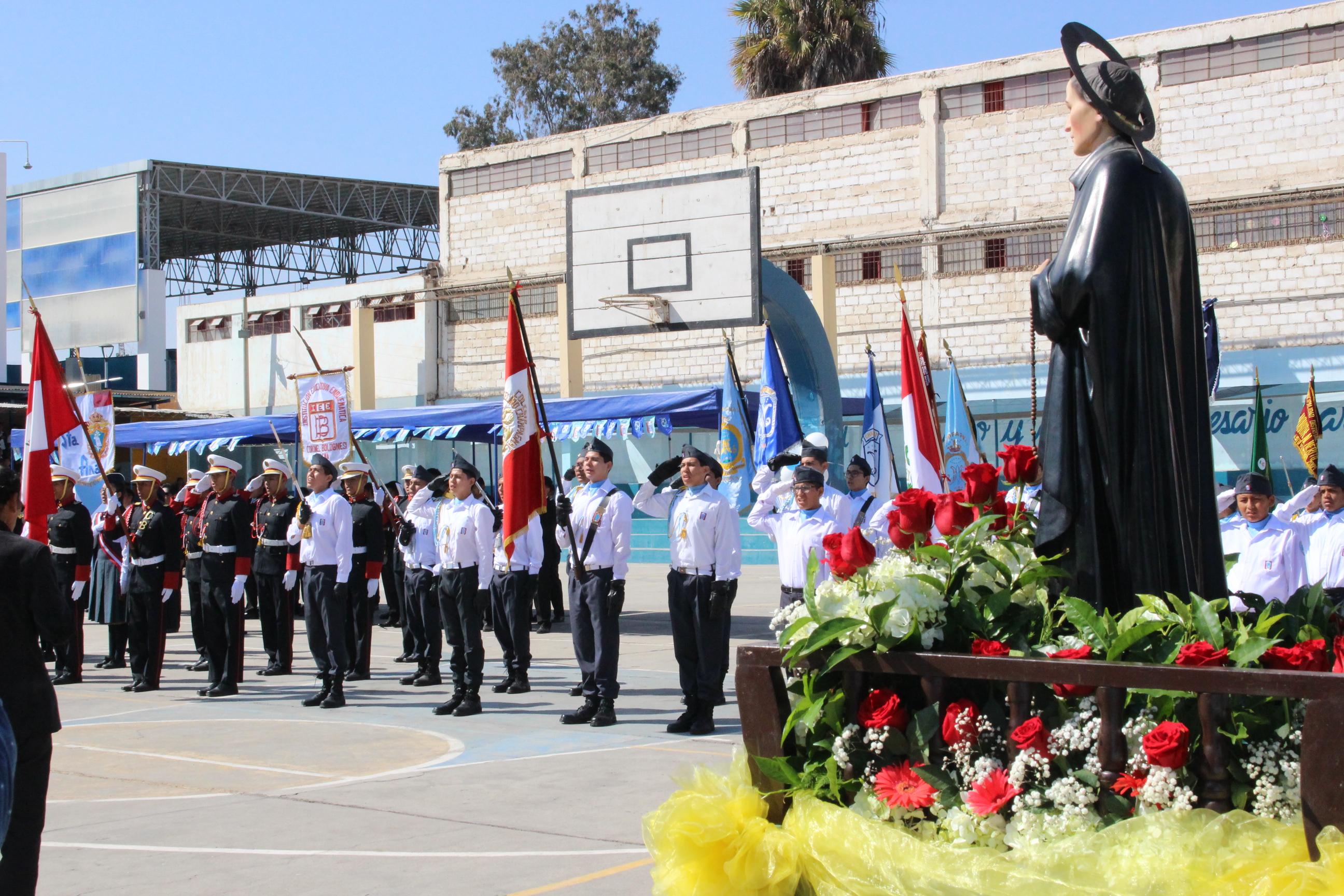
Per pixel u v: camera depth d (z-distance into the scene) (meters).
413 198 41.72
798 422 14.78
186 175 38.28
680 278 15.02
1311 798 2.88
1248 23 25.08
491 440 20.00
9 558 4.41
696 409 16.16
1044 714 3.49
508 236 33.62
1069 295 3.84
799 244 29.50
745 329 30.55
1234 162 25.34
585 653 9.12
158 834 5.93
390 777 7.19
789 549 9.37
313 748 8.23
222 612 10.90
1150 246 3.80
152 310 38.19
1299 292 24.94
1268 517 8.02
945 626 3.70
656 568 26.64
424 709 9.95
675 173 31.31
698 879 3.54
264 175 38.25
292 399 36.12
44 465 11.34
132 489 14.59
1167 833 3.06
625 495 9.09
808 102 29.69
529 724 9.10
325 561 10.09
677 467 8.81
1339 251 24.56
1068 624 3.90
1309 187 24.45
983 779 3.38
